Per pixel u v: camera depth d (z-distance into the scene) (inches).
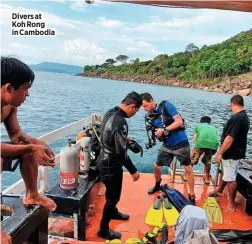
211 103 1457.9
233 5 65.0
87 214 164.1
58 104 1102.4
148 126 196.1
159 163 195.3
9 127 81.7
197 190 211.8
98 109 994.7
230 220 170.1
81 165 159.5
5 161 73.9
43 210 80.5
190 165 188.5
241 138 174.9
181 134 187.0
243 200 199.8
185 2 65.6
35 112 871.1
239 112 172.2
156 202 167.9
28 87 63.4
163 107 190.9
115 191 141.8
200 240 101.2
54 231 141.5
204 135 215.0
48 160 73.2
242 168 192.9
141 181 223.6
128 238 145.6
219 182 207.2
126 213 171.9
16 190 128.3
